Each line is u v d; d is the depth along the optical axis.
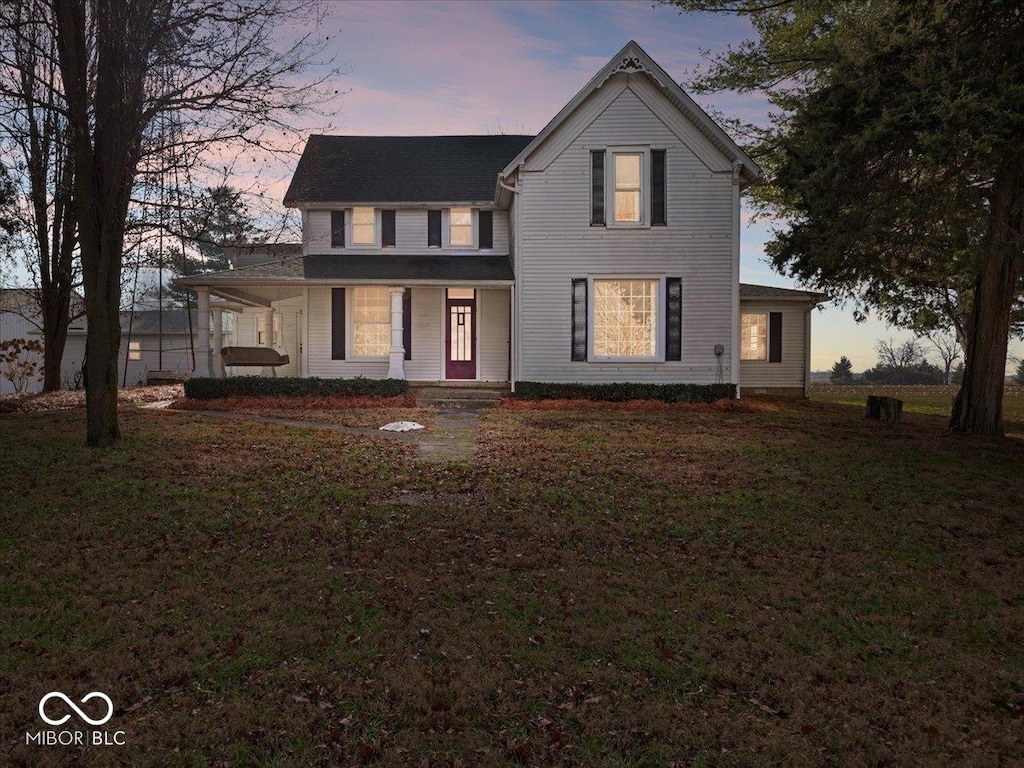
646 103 17.98
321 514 7.60
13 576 5.69
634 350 18.41
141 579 5.68
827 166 12.65
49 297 21.31
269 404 16.91
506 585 5.63
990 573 6.17
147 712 3.74
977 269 12.07
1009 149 11.05
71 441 11.54
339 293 19.77
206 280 17.92
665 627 4.92
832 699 4.00
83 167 10.94
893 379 46.12
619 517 7.65
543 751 3.42
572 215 18.22
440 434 12.98
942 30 12.02
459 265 19.86
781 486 9.12
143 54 10.58
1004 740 3.58
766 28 19.55
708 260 18.08
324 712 3.75
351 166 22.11
